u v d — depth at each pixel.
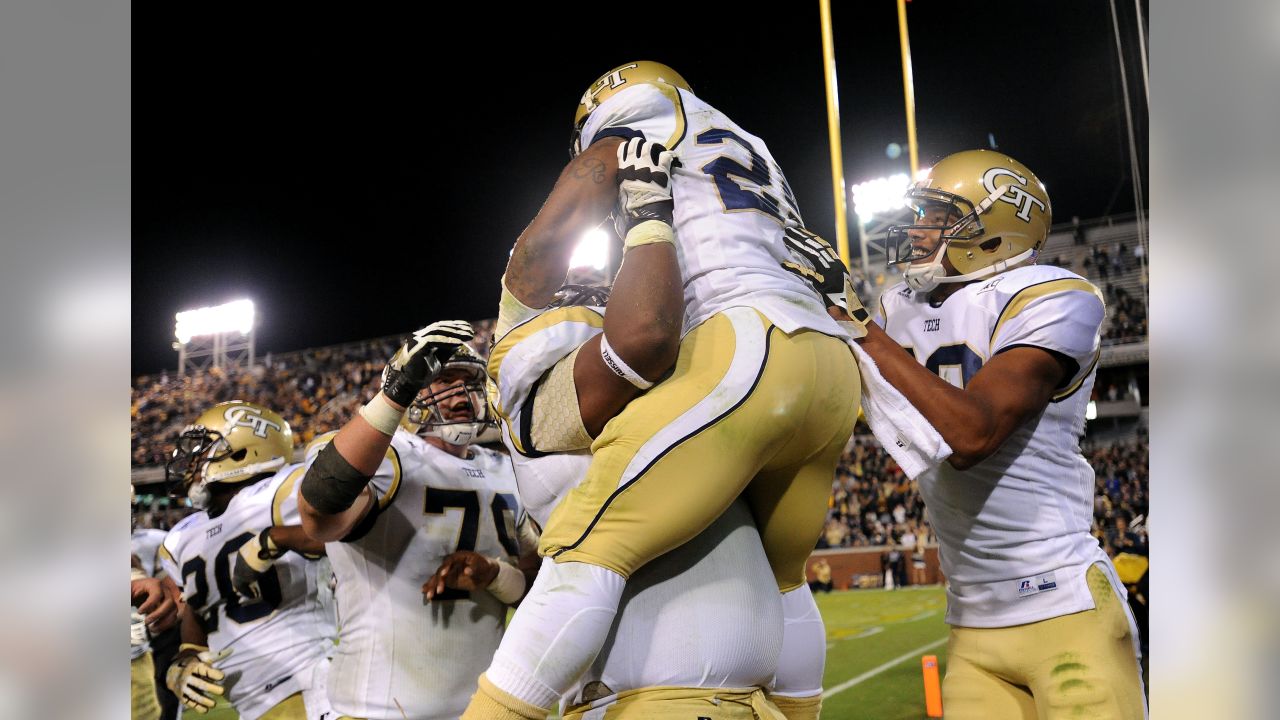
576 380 1.45
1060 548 2.04
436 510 2.38
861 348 1.73
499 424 1.72
